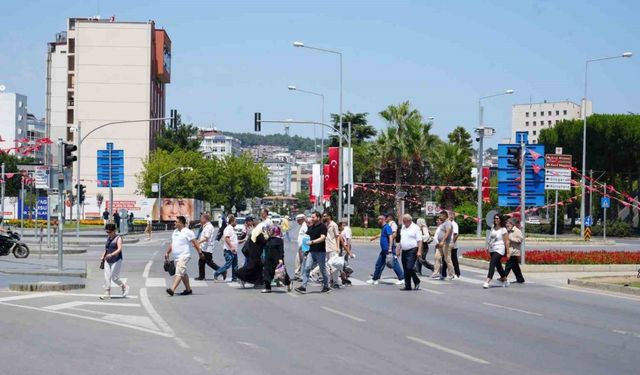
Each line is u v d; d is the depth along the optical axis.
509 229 23.50
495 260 22.39
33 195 77.81
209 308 17.11
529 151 40.88
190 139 127.06
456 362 10.87
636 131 72.06
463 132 99.69
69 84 115.62
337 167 65.38
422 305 18.03
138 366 10.19
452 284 23.50
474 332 13.84
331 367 10.32
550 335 13.64
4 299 18.72
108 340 12.39
